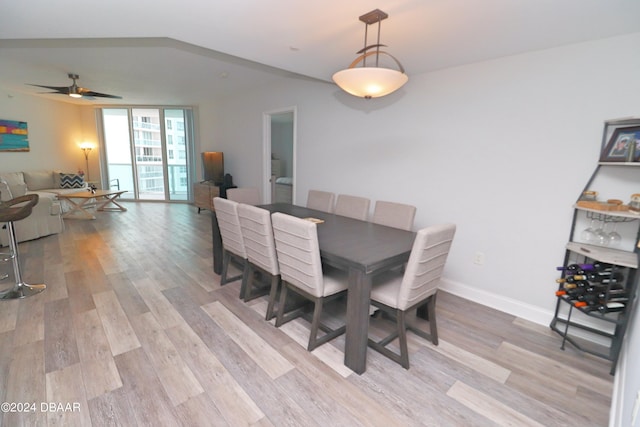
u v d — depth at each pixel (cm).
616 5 170
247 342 225
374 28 209
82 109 761
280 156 865
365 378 193
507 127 266
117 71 448
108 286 311
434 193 319
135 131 786
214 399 173
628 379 155
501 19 191
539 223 257
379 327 253
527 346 228
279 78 480
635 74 208
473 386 188
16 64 418
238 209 258
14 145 607
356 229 266
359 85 209
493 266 285
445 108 301
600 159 218
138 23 204
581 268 218
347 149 397
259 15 192
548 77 242
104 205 677
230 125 640
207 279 334
